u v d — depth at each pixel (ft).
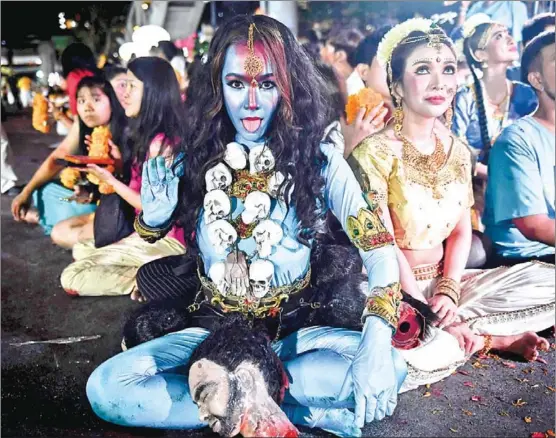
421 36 8.33
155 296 8.13
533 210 9.36
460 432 7.24
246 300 7.04
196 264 7.96
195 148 7.16
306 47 8.04
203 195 7.16
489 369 8.48
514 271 9.16
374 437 7.15
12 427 7.39
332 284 7.42
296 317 7.22
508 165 9.39
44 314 9.92
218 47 7.02
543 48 9.20
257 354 6.46
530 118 9.41
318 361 6.75
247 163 7.00
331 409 7.13
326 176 7.23
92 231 11.52
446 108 8.42
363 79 9.64
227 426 6.33
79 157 10.79
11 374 8.45
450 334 8.39
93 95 10.72
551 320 8.97
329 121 8.27
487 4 9.64
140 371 6.86
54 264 11.35
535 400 7.81
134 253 10.56
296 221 7.07
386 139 8.57
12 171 13.87
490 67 9.52
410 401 7.83
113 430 7.31
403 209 8.54
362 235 6.98
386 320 6.61
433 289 8.86
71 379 8.36
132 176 10.72
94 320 9.73
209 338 6.68
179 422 6.86
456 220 8.70
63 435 7.24
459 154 8.64
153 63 10.12
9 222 12.82
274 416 6.32
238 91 6.95
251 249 7.00
